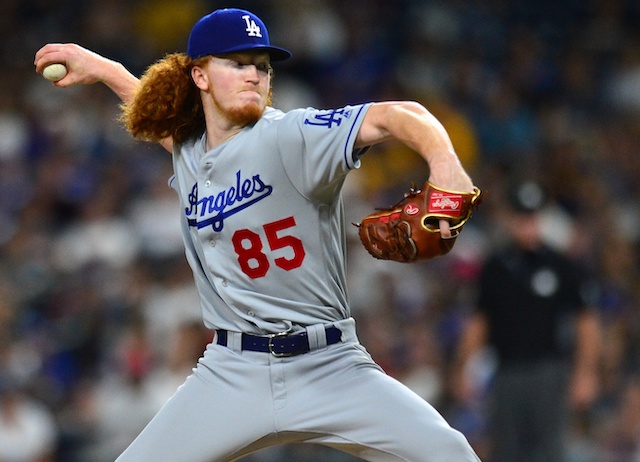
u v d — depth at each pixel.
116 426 31.66
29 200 43.62
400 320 35.44
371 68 53.31
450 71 54.19
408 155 48.56
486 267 28.14
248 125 13.93
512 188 28.34
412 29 55.72
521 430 27.66
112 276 38.00
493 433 27.94
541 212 28.02
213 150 13.98
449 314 37.34
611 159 50.34
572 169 47.16
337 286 14.03
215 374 14.02
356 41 54.44
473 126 51.25
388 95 52.03
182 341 31.78
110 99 48.69
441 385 32.28
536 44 56.91
